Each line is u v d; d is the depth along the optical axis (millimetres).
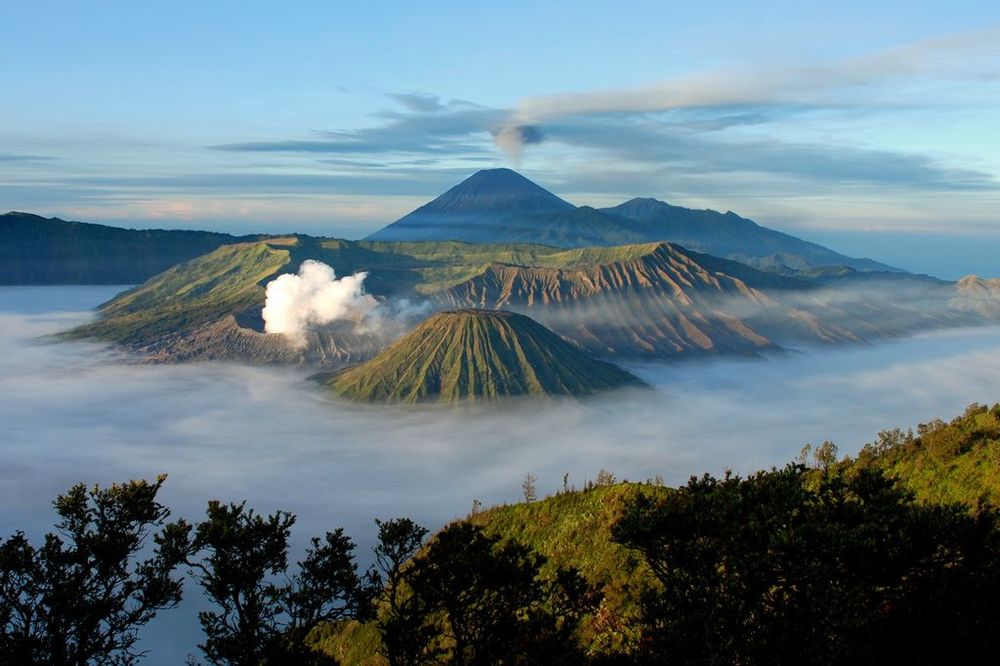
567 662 27922
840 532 25219
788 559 25062
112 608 28906
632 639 34656
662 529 28234
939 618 25516
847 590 24547
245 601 29047
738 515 28172
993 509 43125
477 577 28281
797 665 22875
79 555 29047
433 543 30688
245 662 27891
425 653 30703
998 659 25000
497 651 28031
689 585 26484
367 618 30156
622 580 42594
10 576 28188
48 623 27641
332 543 30328
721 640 23500
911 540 25250
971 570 26578
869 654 23609
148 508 31031
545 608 40344
